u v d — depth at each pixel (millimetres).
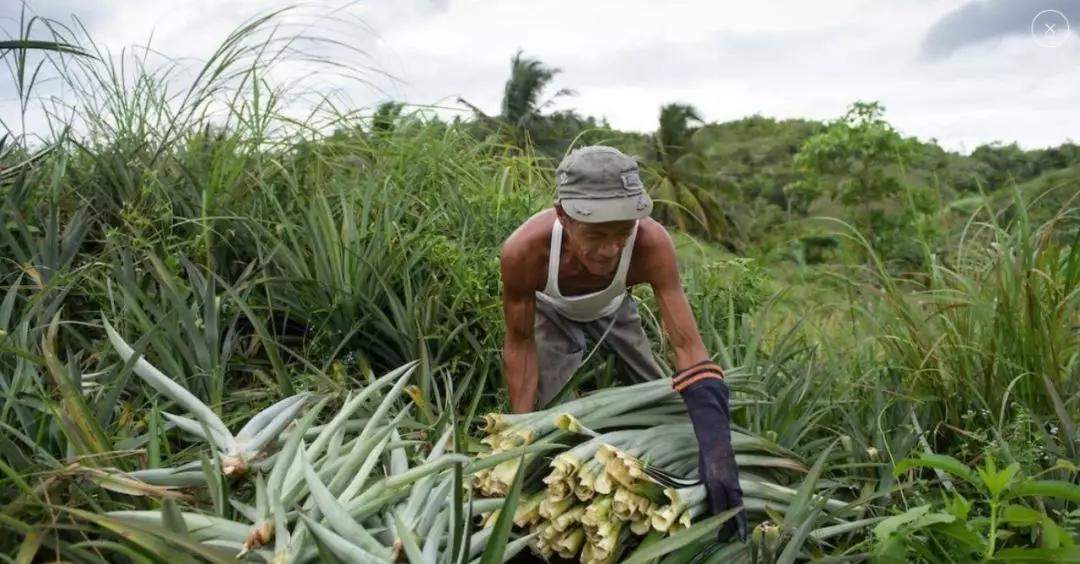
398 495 2461
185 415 3168
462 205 4688
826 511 2943
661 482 2695
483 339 3998
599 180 2762
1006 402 3594
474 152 5402
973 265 4180
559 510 2723
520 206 4809
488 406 3865
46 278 3693
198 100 4852
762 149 79812
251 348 3795
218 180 4340
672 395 3254
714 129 81812
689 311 3072
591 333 3604
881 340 4023
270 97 4934
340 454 2654
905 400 3732
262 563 2213
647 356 3711
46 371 3131
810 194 31906
